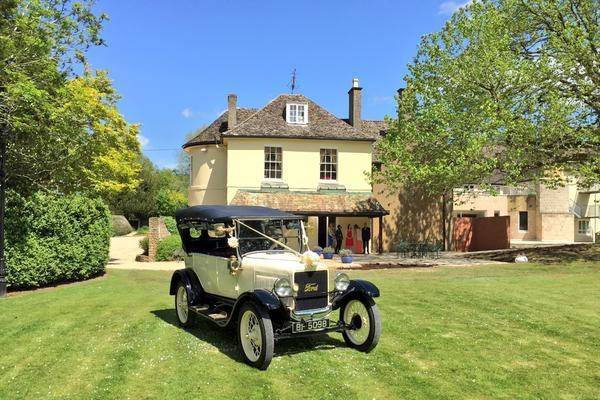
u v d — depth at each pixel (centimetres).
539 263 2006
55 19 1394
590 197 4997
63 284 1529
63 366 670
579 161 2009
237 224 793
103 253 1709
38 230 1441
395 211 3042
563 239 4878
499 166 2014
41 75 1281
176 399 548
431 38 2241
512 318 941
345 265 1992
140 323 928
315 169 2741
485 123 1889
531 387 591
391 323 902
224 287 812
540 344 770
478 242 3244
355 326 753
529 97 1967
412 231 3070
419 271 1808
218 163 2933
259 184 2678
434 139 2133
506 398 557
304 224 858
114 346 766
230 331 866
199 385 591
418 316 962
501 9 2144
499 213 4288
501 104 1917
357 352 730
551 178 2084
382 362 682
